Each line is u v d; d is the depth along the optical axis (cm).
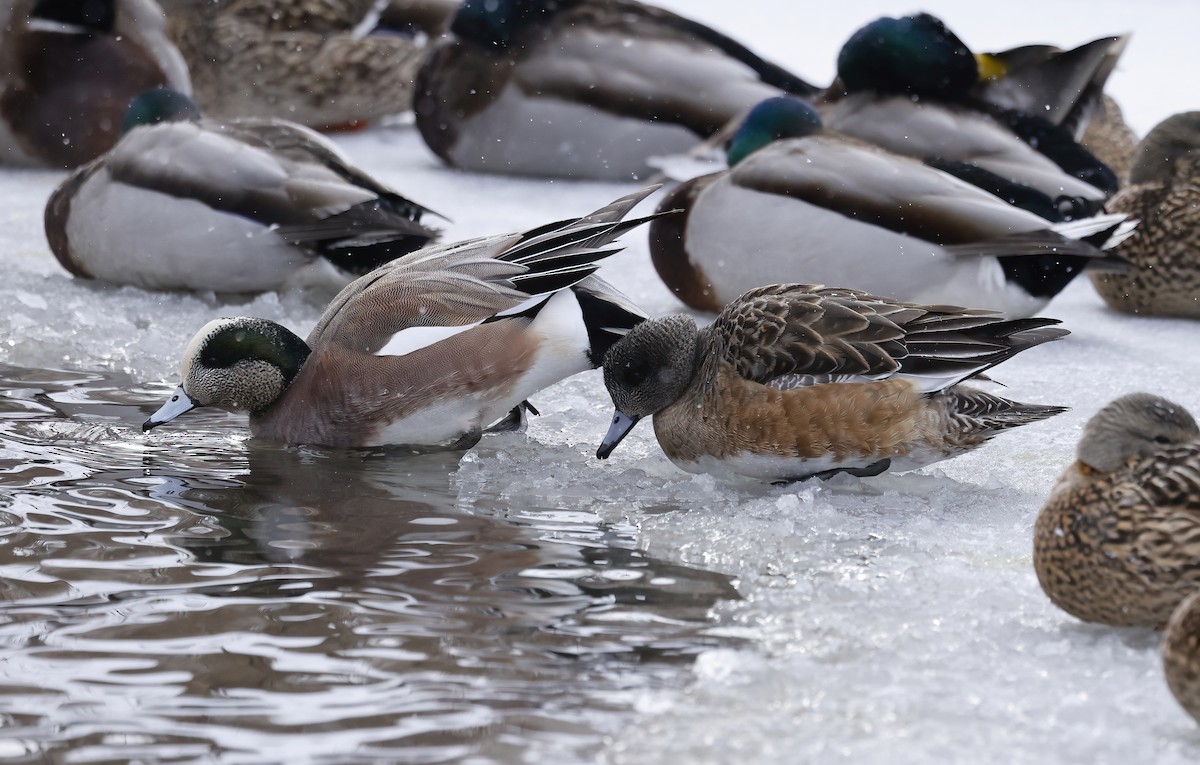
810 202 1334
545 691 680
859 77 1667
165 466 1029
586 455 1071
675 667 707
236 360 1084
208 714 657
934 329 956
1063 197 1559
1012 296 1339
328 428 1072
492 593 801
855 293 1002
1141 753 617
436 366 1048
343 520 923
